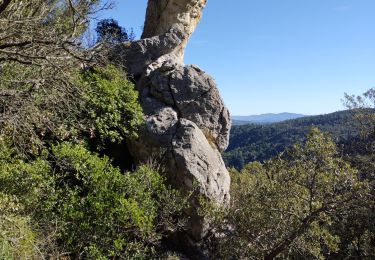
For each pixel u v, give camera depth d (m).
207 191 11.62
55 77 7.33
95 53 7.96
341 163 12.74
